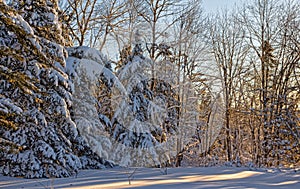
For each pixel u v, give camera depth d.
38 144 9.35
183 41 16.98
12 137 9.17
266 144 17.39
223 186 7.27
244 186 7.38
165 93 15.68
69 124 10.23
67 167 9.67
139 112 13.84
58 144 9.73
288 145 16.06
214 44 21.50
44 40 9.84
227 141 20.42
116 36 16.95
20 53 8.26
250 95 20.81
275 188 7.31
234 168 11.81
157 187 6.98
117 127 13.60
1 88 9.13
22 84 7.33
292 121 15.25
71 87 10.55
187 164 18.36
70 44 12.92
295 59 18.11
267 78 19.34
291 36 18.12
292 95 18.12
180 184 7.50
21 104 9.10
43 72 9.63
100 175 9.77
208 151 20.12
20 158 9.19
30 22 9.77
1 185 7.82
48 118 9.72
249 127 20.64
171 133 15.56
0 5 6.81
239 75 21.52
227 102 20.55
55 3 10.98
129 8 16.48
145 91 14.50
